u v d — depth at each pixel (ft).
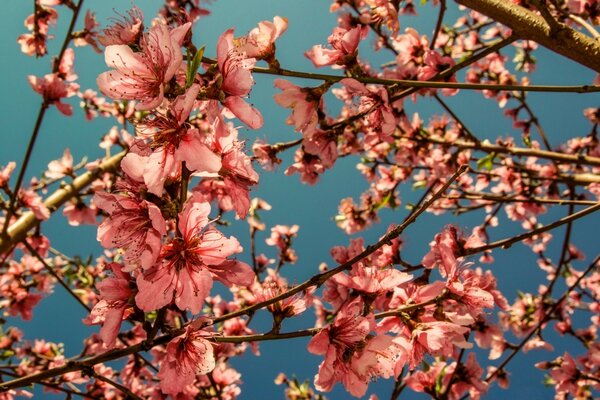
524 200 13.69
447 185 7.09
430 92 13.60
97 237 6.65
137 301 6.41
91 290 19.79
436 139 18.62
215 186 12.40
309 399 19.85
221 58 6.79
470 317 7.98
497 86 8.62
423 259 10.49
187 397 15.28
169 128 6.37
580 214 9.64
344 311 7.57
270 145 15.71
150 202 6.32
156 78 6.59
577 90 8.51
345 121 11.92
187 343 7.16
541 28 9.96
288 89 9.57
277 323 8.30
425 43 13.23
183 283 6.68
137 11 7.94
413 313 8.16
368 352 7.34
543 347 20.16
